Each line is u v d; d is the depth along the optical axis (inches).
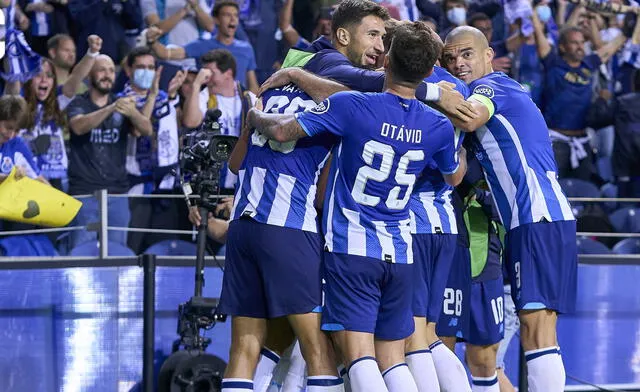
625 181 1047.0
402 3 1035.9
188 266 854.5
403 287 541.3
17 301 796.0
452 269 625.3
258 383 582.6
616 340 892.6
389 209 533.3
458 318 627.5
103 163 912.9
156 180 926.4
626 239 1004.6
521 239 597.6
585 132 1060.5
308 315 536.7
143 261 791.7
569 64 1055.0
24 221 805.9
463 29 627.5
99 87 919.0
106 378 816.9
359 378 519.8
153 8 968.3
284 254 528.1
